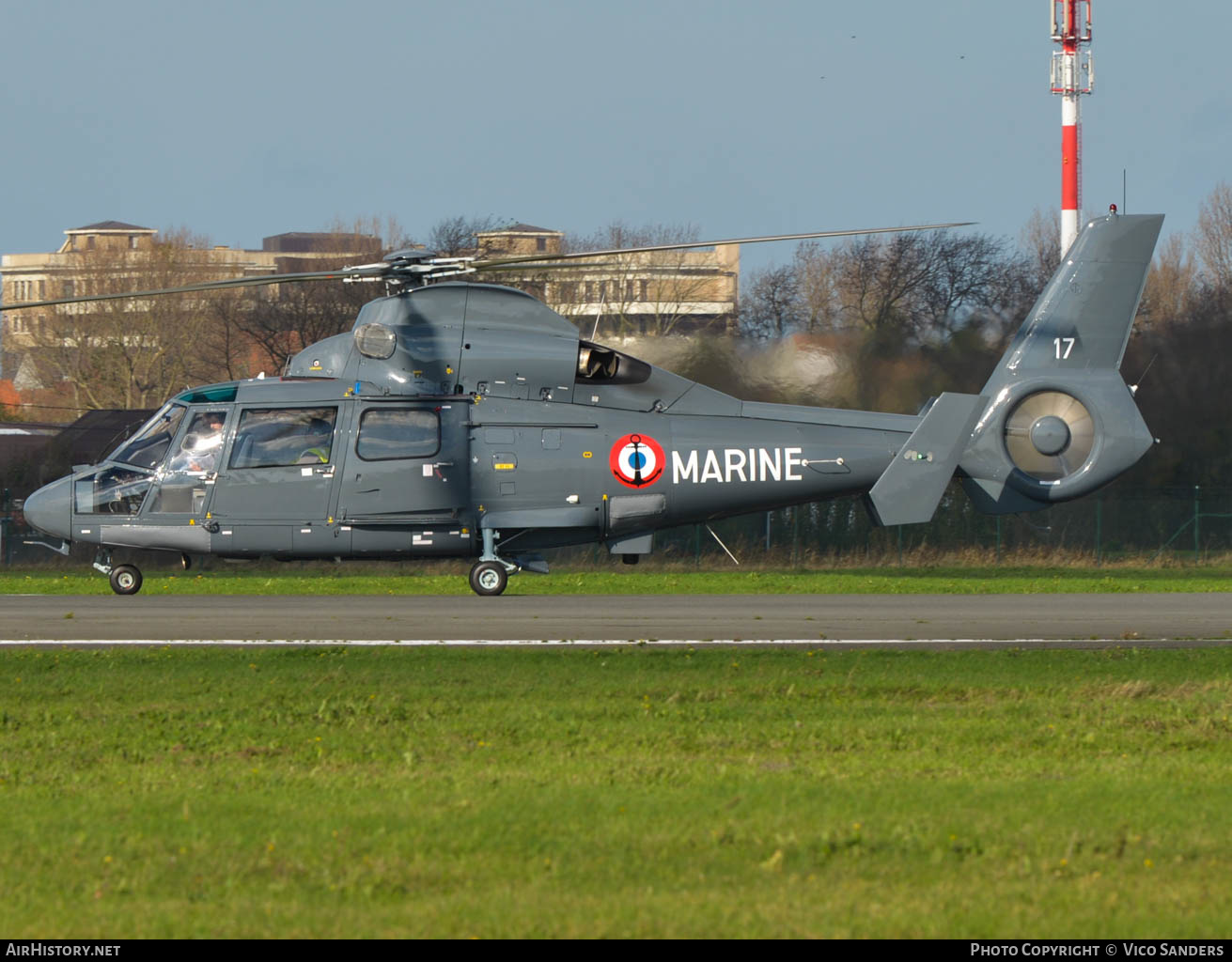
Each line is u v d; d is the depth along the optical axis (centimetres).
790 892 2167
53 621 5897
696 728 3584
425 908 2097
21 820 2594
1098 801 2708
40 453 14588
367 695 4072
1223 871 2273
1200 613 6525
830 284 13500
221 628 5684
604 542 7600
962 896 2145
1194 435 13775
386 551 7231
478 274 14738
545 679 4347
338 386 7244
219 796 2795
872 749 3325
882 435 7662
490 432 7231
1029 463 7944
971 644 5241
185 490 7175
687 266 15925
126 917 2069
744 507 7556
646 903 2111
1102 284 7944
